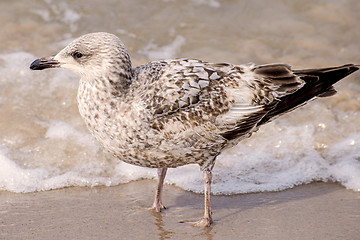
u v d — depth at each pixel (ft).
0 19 65.41
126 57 39.37
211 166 41.96
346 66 41.19
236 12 69.05
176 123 38.81
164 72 39.47
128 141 39.37
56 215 42.14
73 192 45.91
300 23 67.51
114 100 38.93
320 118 54.65
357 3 70.13
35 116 53.83
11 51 60.95
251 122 40.16
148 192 46.06
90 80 39.32
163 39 64.44
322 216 41.78
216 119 39.45
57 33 64.23
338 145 51.57
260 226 40.63
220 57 61.77
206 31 65.72
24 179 47.14
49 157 49.52
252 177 47.91
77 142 51.06
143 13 68.18
